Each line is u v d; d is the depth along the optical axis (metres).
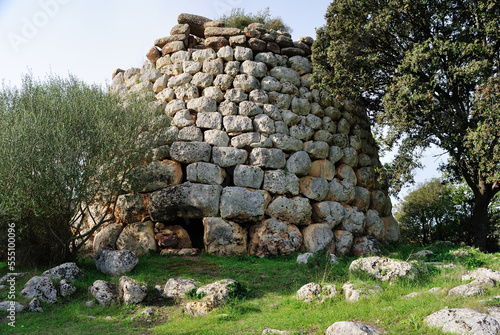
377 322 5.29
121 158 9.91
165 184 11.41
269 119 11.96
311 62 13.57
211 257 10.50
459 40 11.22
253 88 12.30
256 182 11.36
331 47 12.16
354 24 12.26
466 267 8.55
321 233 11.39
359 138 13.83
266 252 10.79
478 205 13.32
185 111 12.15
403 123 10.99
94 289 7.22
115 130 9.99
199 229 12.09
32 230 9.28
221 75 12.38
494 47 11.73
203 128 11.99
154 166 11.46
